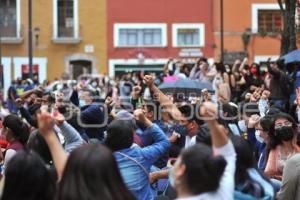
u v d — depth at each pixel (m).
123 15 53.25
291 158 9.80
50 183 6.78
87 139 13.64
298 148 10.92
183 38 53.38
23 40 52.25
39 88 18.62
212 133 7.41
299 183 9.70
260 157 12.23
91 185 6.35
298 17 28.22
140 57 52.88
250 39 52.81
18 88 34.66
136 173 9.35
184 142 12.56
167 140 9.93
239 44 53.12
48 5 52.50
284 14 27.39
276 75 20.44
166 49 53.19
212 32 53.12
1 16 52.28
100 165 6.39
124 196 6.45
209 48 53.12
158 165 12.35
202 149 6.79
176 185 6.85
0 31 52.06
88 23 53.03
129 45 53.16
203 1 53.19
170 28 53.25
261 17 53.25
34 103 17.17
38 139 9.41
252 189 7.53
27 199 6.66
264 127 11.21
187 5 53.19
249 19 53.06
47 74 52.50
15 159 6.70
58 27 52.69
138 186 9.35
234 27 53.12
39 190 6.70
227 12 53.12
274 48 52.75
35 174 6.66
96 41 53.06
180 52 53.12
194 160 6.72
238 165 7.66
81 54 52.88
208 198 6.77
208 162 6.72
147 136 10.01
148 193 9.52
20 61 52.25
